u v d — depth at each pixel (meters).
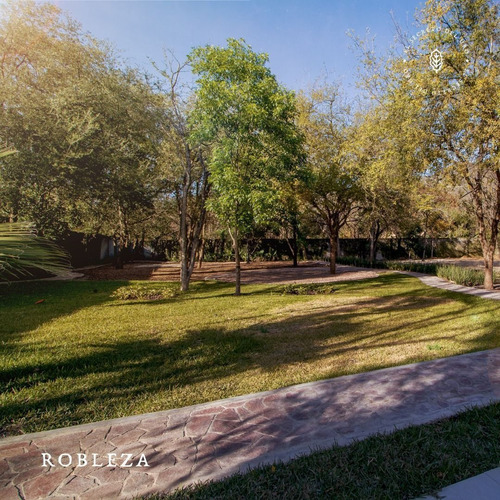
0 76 10.72
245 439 2.49
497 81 7.38
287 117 8.62
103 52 12.89
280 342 4.95
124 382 3.59
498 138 7.21
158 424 2.72
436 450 2.29
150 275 15.37
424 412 2.81
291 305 7.84
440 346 4.57
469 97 7.33
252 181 8.20
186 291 10.41
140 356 4.38
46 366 4.03
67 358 4.29
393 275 14.23
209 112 7.88
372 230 21.05
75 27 12.79
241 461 2.23
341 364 4.04
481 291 9.47
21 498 1.92
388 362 4.05
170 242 26.86
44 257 2.67
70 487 2.01
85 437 2.55
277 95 7.90
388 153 9.20
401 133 8.70
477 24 8.02
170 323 6.16
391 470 2.09
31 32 11.89
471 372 3.63
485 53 8.05
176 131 10.85
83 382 3.60
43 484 2.04
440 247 27.33
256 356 4.38
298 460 2.22
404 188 10.59
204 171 11.43
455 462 2.16
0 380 3.68
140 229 21.45
